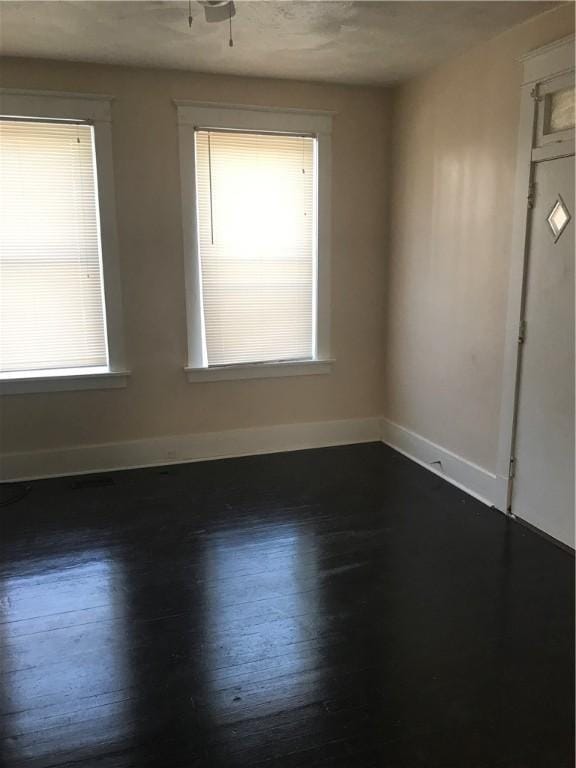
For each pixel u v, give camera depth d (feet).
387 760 5.67
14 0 8.83
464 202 11.56
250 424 14.34
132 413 13.38
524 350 10.21
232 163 13.07
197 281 13.25
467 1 8.89
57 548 9.80
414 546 9.84
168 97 12.37
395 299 14.44
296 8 9.13
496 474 11.17
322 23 9.77
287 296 14.07
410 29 10.03
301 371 14.48
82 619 7.91
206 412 13.93
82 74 11.84
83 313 12.71
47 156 11.93
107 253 12.53
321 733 6.00
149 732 6.03
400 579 8.86
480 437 11.59
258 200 13.41
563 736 5.94
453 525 10.59
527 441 10.34
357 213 14.23
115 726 6.11
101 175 12.21
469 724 6.10
